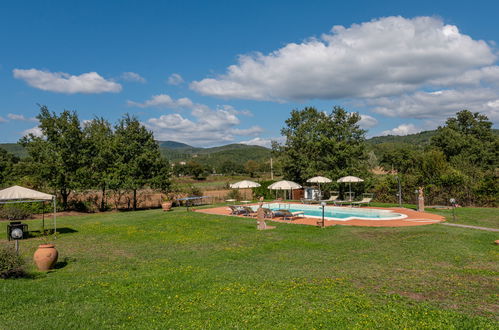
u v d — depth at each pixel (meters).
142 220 20.33
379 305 6.63
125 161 28.61
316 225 18.06
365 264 10.16
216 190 48.78
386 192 30.03
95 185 26.80
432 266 9.76
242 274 9.14
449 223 17.66
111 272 9.51
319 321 5.84
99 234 16.16
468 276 8.67
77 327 5.77
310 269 9.66
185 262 10.70
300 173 35.72
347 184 32.94
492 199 24.12
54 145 25.52
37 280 8.70
